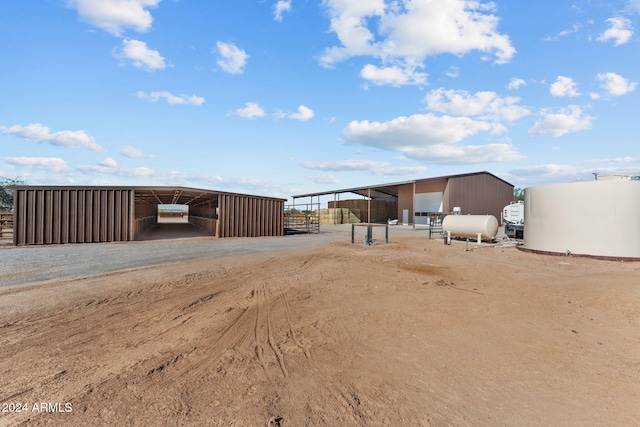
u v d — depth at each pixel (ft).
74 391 8.45
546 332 12.85
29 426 7.00
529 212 37.55
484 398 8.33
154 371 9.59
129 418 7.34
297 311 15.57
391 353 11.03
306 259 31.32
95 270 24.70
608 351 11.11
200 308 15.90
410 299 17.70
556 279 22.71
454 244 45.60
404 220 101.24
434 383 9.07
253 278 22.67
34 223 42.65
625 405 8.00
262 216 60.44
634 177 33.81
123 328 13.14
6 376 9.20
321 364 10.19
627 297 17.42
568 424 7.30
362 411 7.74
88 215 45.34
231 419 7.34
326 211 112.16
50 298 17.10
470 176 89.20
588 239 31.89
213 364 10.11
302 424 7.22
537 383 9.08
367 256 33.63
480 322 14.03
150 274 23.48
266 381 9.11
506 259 32.09
